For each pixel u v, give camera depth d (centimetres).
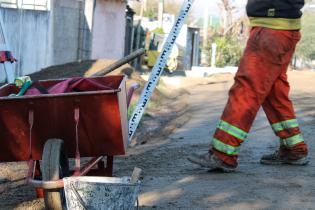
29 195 455
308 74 1958
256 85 457
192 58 3300
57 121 372
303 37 3231
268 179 460
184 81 1747
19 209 410
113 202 311
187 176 480
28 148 383
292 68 3095
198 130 820
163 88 1391
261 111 934
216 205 395
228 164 476
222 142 470
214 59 2902
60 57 1533
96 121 371
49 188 352
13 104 365
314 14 3234
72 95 362
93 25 1788
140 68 2402
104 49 1942
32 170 378
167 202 404
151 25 3019
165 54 496
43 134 377
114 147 383
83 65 1297
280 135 507
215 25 3872
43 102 366
